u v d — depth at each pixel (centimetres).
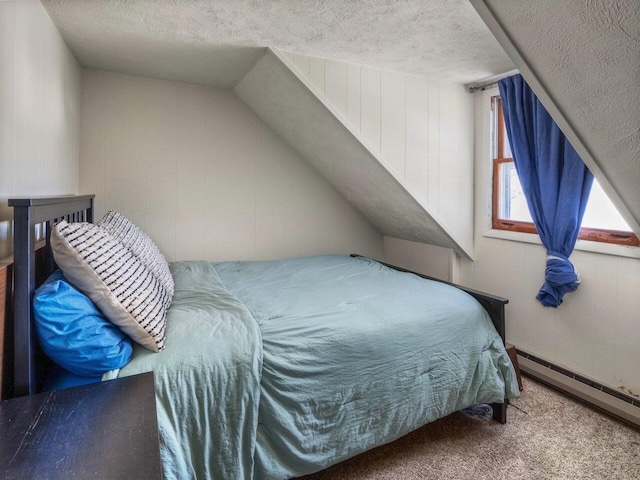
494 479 151
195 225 286
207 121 284
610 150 146
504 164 259
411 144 249
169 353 122
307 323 154
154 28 183
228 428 122
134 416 86
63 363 109
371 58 217
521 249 246
